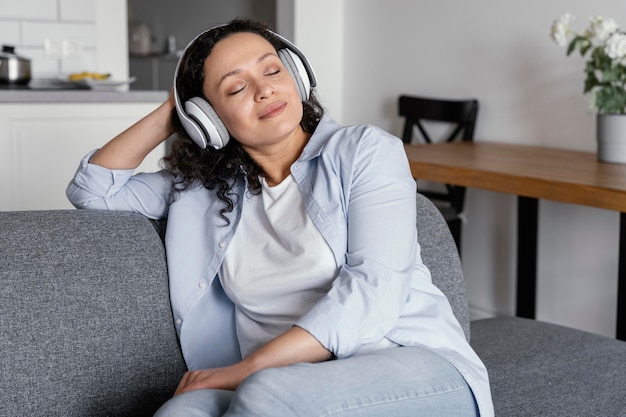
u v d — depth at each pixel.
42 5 3.81
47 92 3.20
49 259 1.48
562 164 2.86
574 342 1.90
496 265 3.61
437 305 1.54
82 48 3.92
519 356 1.81
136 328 1.53
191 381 1.38
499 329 2.00
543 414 1.54
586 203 2.44
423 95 3.93
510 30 3.48
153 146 1.73
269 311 1.53
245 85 1.52
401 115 3.86
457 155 3.12
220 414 1.26
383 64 4.13
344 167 1.49
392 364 1.33
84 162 1.73
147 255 1.59
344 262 1.47
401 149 1.54
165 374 1.56
